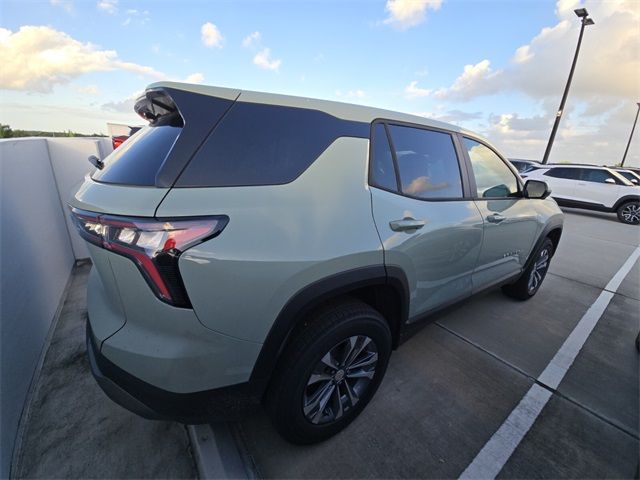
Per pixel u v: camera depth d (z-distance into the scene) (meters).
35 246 2.57
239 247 1.19
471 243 2.30
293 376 1.46
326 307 1.58
